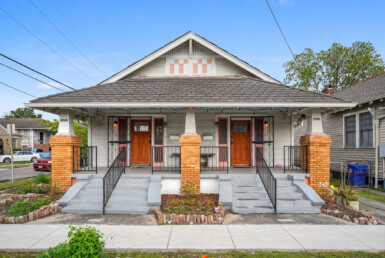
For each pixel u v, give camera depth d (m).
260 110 10.42
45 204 7.43
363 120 13.44
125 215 7.05
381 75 15.92
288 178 8.71
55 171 8.60
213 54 10.88
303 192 7.93
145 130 11.38
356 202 7.77
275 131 11.30
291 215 7.07
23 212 6.77
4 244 5.02
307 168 8.86
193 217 6.36
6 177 15.35
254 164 11.08
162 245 4.95
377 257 4.52
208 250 4.77
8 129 12.45
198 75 10.86
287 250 4.77
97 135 11.17
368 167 12.78
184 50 10.88
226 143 11.29
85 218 6.77
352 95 15.05
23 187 9.15
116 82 10.01
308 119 9.28
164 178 8.57
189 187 8.25
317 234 5.55
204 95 8.59
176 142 11.23
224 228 5.92
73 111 9.34
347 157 14.59
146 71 10.91
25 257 4.58
